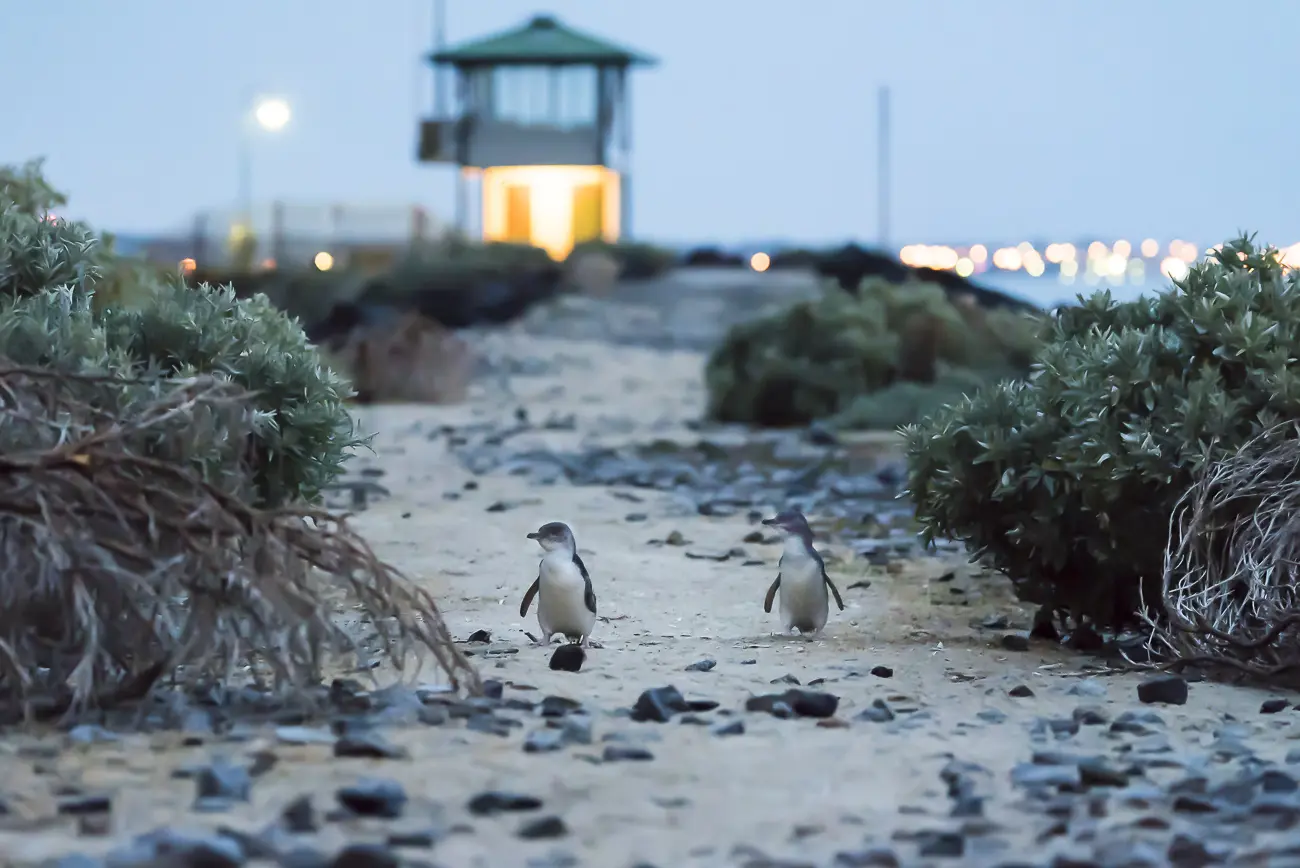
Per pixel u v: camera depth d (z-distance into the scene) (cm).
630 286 6241
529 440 2784
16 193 1591
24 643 829
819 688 973
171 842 596
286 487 1121
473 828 660
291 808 654
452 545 1622
